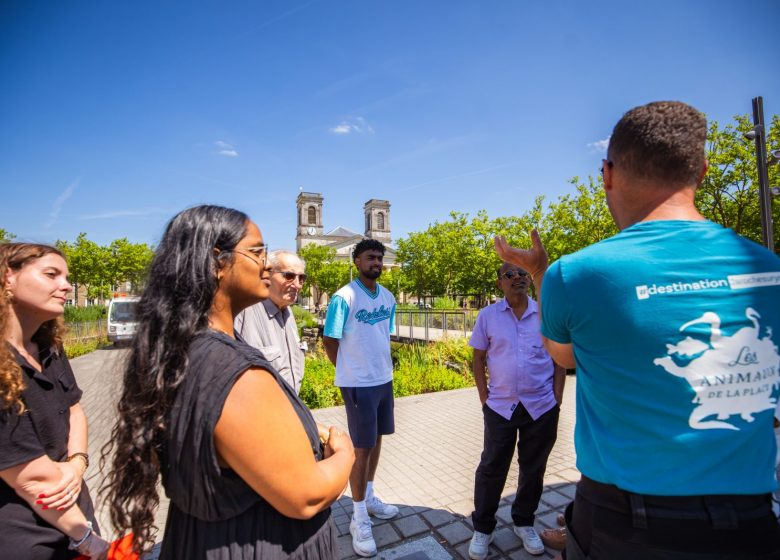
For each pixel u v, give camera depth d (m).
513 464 4.62
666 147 1.18
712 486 1.04
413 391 8.58
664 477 1.07
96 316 26.80
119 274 32.19
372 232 91.38
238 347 1.11
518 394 2.89
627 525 1.12
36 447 1.54
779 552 1.07
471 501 3.83
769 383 1.08
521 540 3.14
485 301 36.22
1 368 1.49
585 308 1.17
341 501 3.84
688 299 1.08
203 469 1.02
